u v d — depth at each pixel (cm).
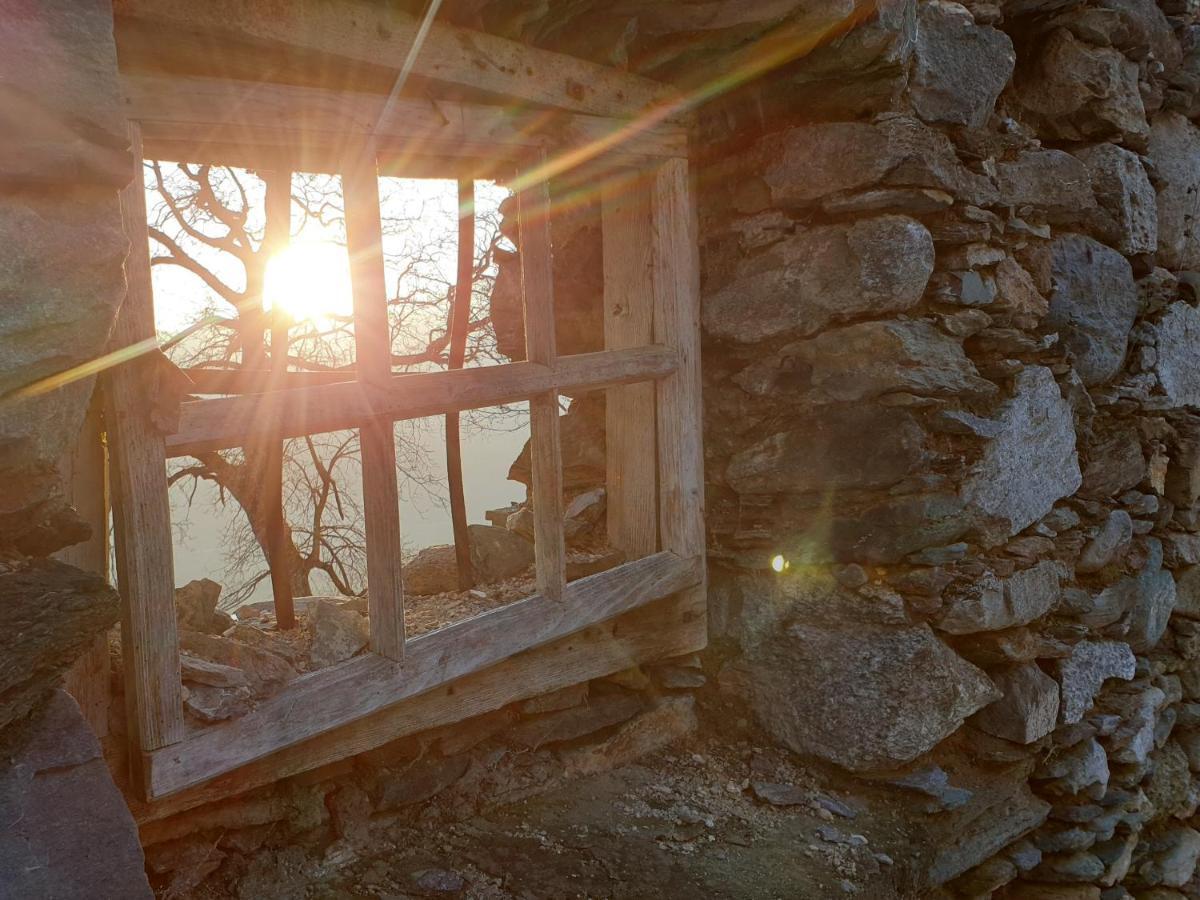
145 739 171
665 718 285
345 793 220
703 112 286
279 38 178
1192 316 387
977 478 277
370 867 214
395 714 221
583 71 241
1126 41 348
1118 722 335
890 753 270
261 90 182
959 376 271
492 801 243
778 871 233
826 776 280
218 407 180
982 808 283
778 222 279
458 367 261
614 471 293
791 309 276
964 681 279
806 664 281
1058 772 314
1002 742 296
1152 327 362
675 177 276
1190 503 385
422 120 209
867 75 258
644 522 286
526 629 235
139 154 168
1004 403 290
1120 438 345
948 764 292
